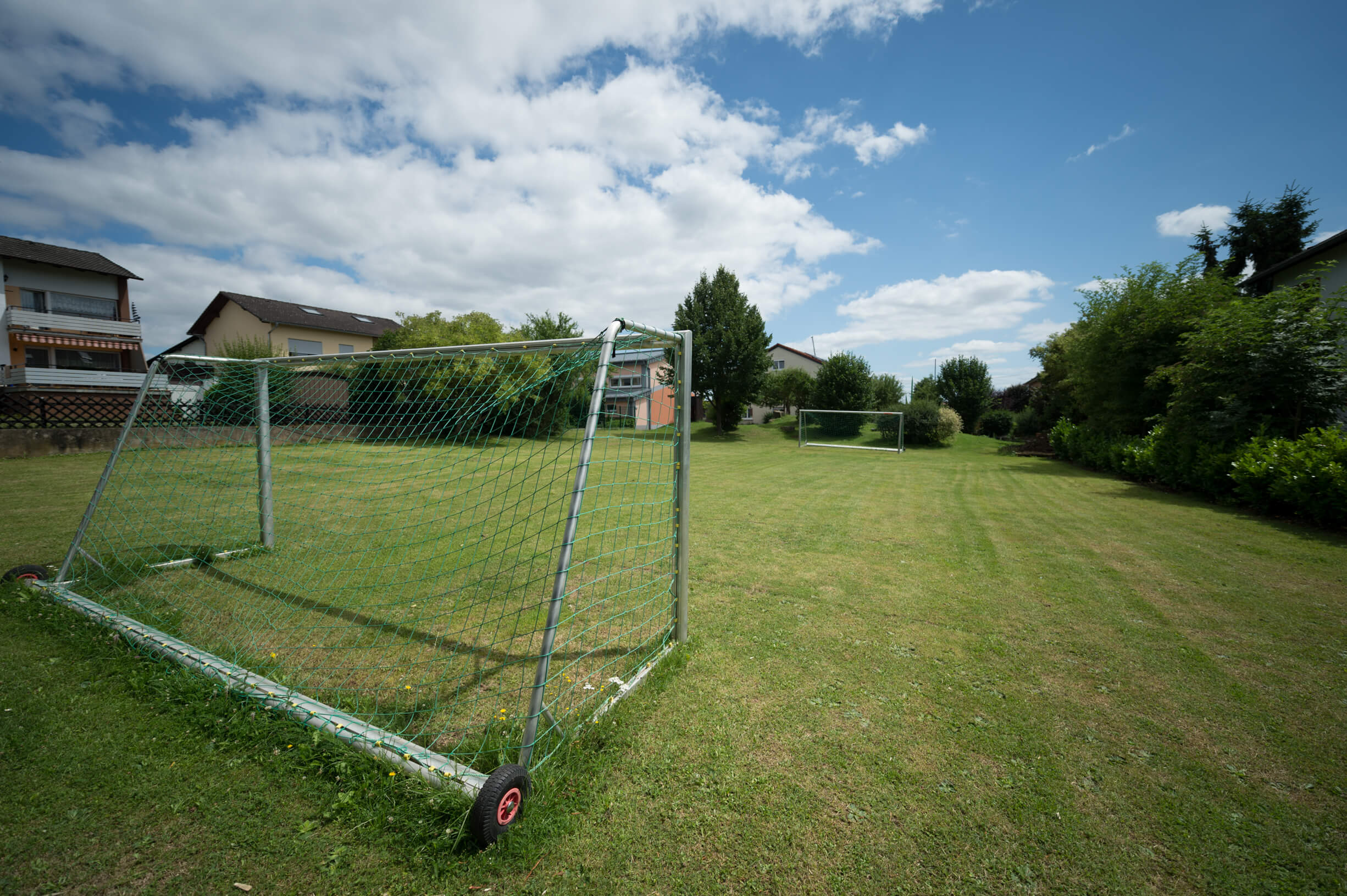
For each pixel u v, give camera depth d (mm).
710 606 4359
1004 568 5414
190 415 7488
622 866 1852
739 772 2346
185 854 1888
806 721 2744
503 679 3156
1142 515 8016
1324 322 8500
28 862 1834
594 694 2965
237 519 7113
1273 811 2141
